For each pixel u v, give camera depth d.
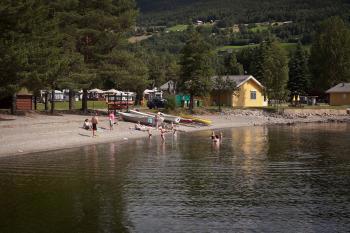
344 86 104.75
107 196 21.00
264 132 54.66
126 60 57.28
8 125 41.00
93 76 53.06
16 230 16.31
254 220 17.61
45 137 39.25
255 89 88.38
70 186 22.97
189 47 70.75
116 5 59.16
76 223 17.09
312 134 52.25
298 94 99.94
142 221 17.39
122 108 61.28
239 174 26.47
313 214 18.42
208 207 19.31
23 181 24.09
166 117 58.19
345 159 32.41
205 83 70.06
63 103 87.38
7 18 40.62
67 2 54.28
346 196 21.30
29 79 41.69
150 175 26.00
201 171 27.33
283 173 26.91
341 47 115.31
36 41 44.34
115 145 39.41
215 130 56.56
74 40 53.97
